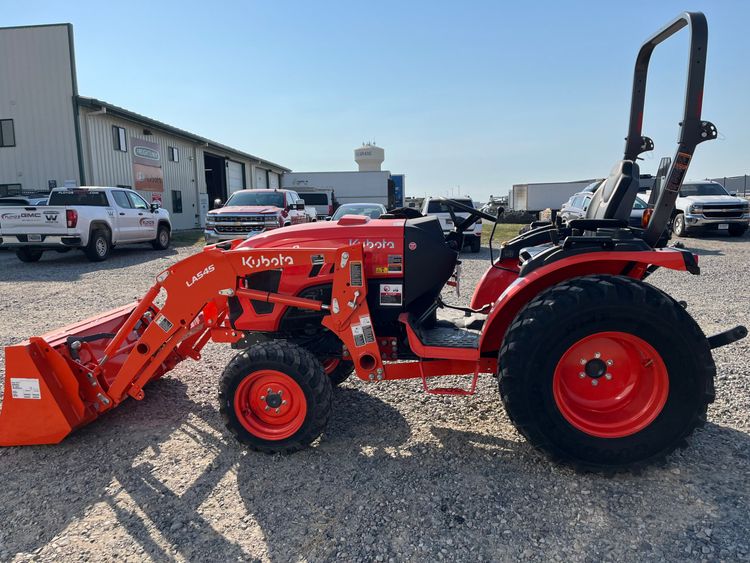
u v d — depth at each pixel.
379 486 2.79
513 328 2.81
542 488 2.73
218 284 3.26
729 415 3.52
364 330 3.15
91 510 2.66
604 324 2.70
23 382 3.21
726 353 4.78
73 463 3.13
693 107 2.74
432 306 3.52
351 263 3.10
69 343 3.32
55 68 18.75
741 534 2.33
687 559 2.19
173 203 25.22
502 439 3.29
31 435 3.26
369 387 4.22
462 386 4.19
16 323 6.52
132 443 3.36
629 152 3.55
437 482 2.81
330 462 3.06
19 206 11.74
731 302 7.00
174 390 4.25
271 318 3.38
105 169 20.28
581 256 2.84
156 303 3.33
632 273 3.09
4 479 2.96
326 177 33.72
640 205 12.60
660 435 2.72
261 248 3.38
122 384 3.33
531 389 2.75
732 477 2.78
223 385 3.12
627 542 2.30
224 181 31.58
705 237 16.97
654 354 2.71
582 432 2.77
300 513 2.57
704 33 2.71
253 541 2.38
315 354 3.57
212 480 2.90
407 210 3.91
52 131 19.11
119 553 2.33
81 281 9.61
